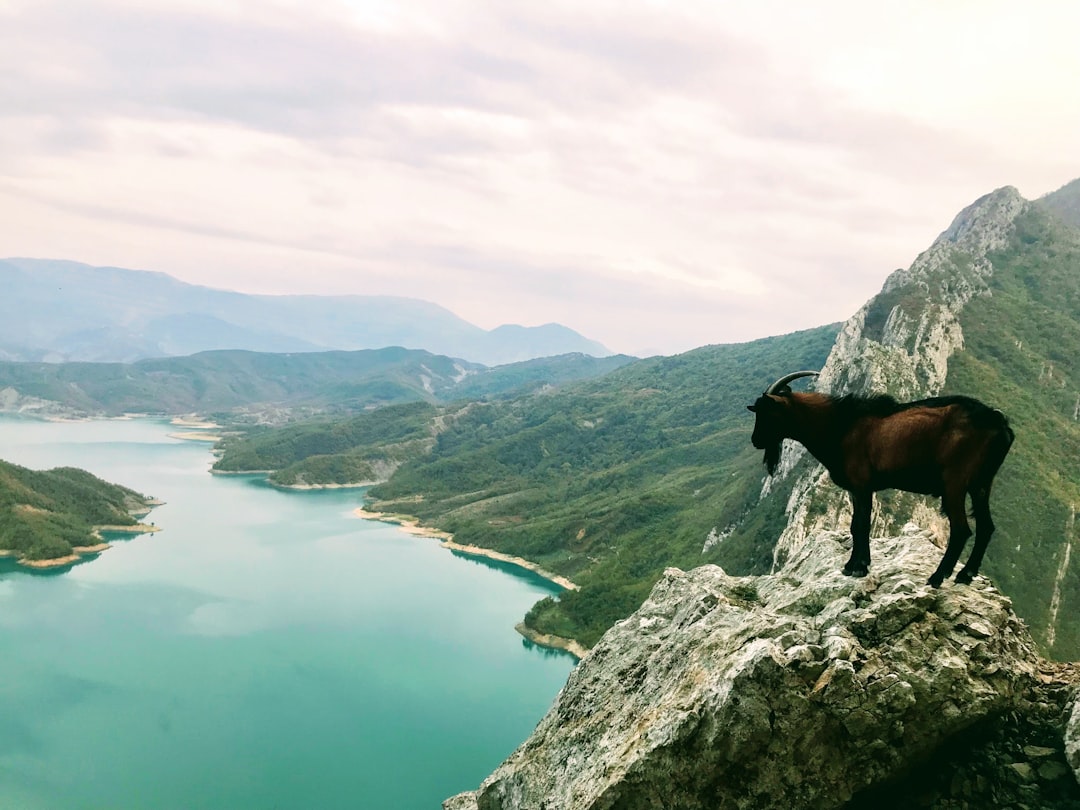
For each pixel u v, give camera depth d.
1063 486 120.81
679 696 15.48
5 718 94.00
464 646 129.62
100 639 123.12
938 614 14.35
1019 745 13.57
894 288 174.75
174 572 168.88
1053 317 178.50
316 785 81.75
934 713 13.09
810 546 20.20
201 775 82.69
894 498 103.50
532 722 99.50
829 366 163.62
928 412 14.98
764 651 13.42
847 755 13.37
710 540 166.00
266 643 125.31
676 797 14.13
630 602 142.25
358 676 113.00
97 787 79.62
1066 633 94.31
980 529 14.45
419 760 88.12
